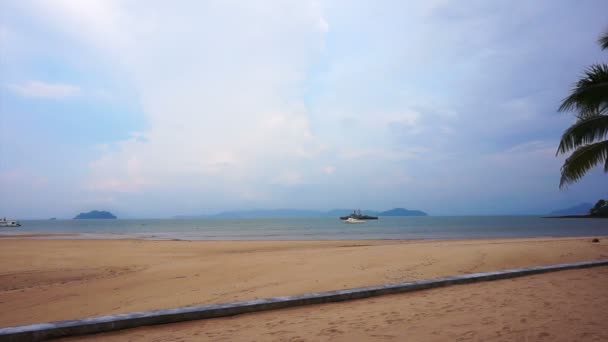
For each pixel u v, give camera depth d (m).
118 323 5.01
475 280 7.86
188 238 43.34
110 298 9.86
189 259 17.42
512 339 4.34
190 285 11.06
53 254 20.33
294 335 4.71
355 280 10.61
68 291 10.90
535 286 7.36
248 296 9.25
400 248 18.83
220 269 13.70
